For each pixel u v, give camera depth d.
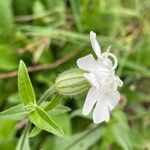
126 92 0.18
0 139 0.15
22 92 0.11
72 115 0.16
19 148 0.12
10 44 0.17
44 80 0.17
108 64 0.10
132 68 0.18
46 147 0.16
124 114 0.17
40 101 0.11
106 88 0.10
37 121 0.10
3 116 0.11
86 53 0.18
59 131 0.10
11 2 0.18
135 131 0.17
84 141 0.16
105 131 0.16
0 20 0.17
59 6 0.18
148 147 0.17
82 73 0.11
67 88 0.11
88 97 0.10
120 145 0.17
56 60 0.18
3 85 0.17
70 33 0.17
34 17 0.18
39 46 0.17
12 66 0.17
